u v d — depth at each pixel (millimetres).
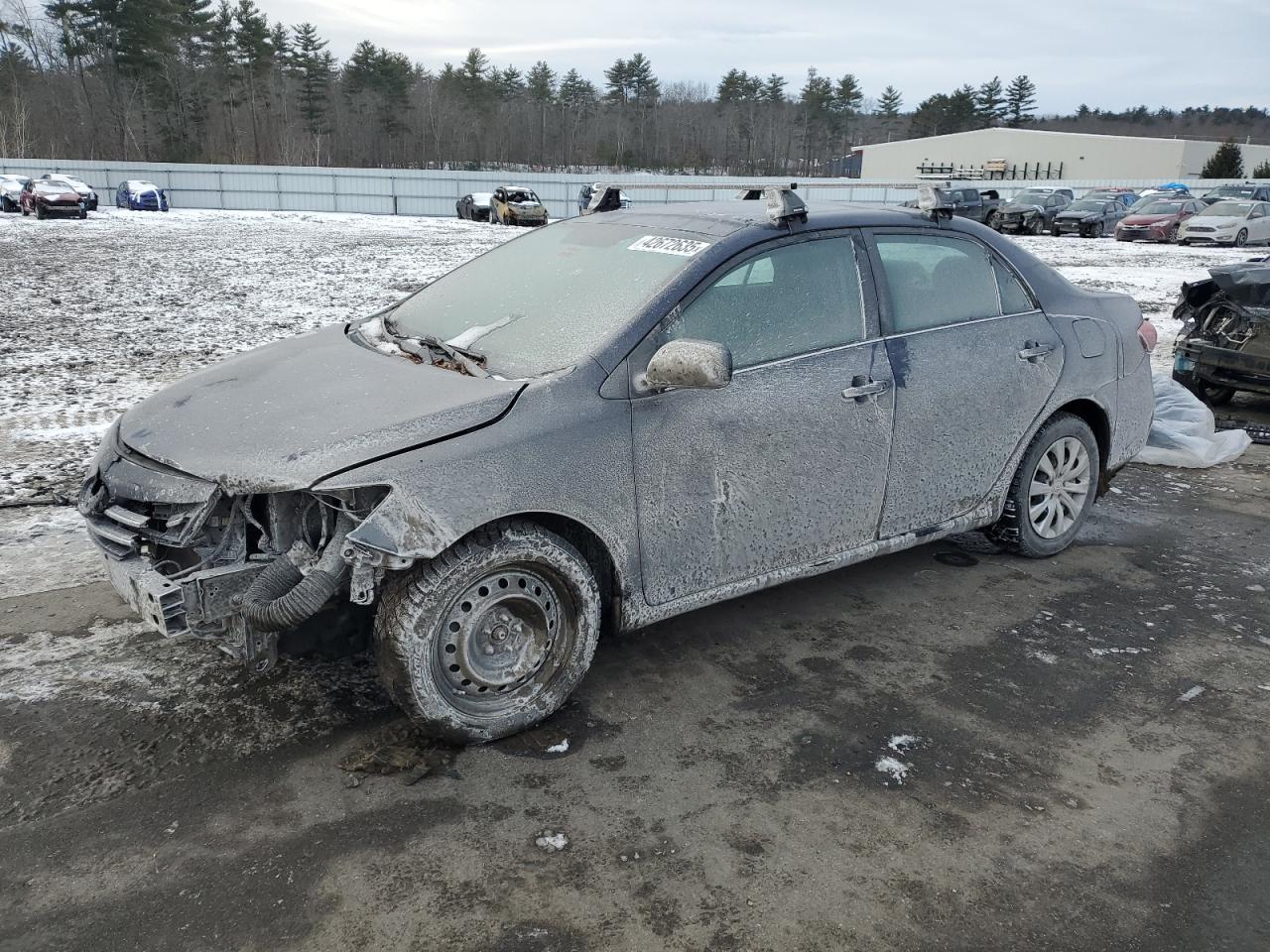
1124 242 30047
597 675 3590
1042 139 73375
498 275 4012
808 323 3643
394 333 3791
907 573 4652
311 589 2762
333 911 2377
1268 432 7641
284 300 13820
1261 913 2459
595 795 2861
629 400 3160
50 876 2475
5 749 3012
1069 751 3174
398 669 2863
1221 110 151750
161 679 3451
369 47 85812
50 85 73500
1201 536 5273
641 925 2357
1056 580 4609
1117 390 4840
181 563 3174
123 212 39719
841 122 107625
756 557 3568
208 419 3152
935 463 4051
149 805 2760
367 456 2760
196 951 2246
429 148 89188
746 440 3416
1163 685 3625
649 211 4070
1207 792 2965
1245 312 7793
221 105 81250
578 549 3264
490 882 2492
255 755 3012
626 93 105062
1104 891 2523
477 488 2840
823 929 2361
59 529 4898
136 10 70250
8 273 16453
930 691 3535
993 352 4211
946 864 2609
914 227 4078
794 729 3260
